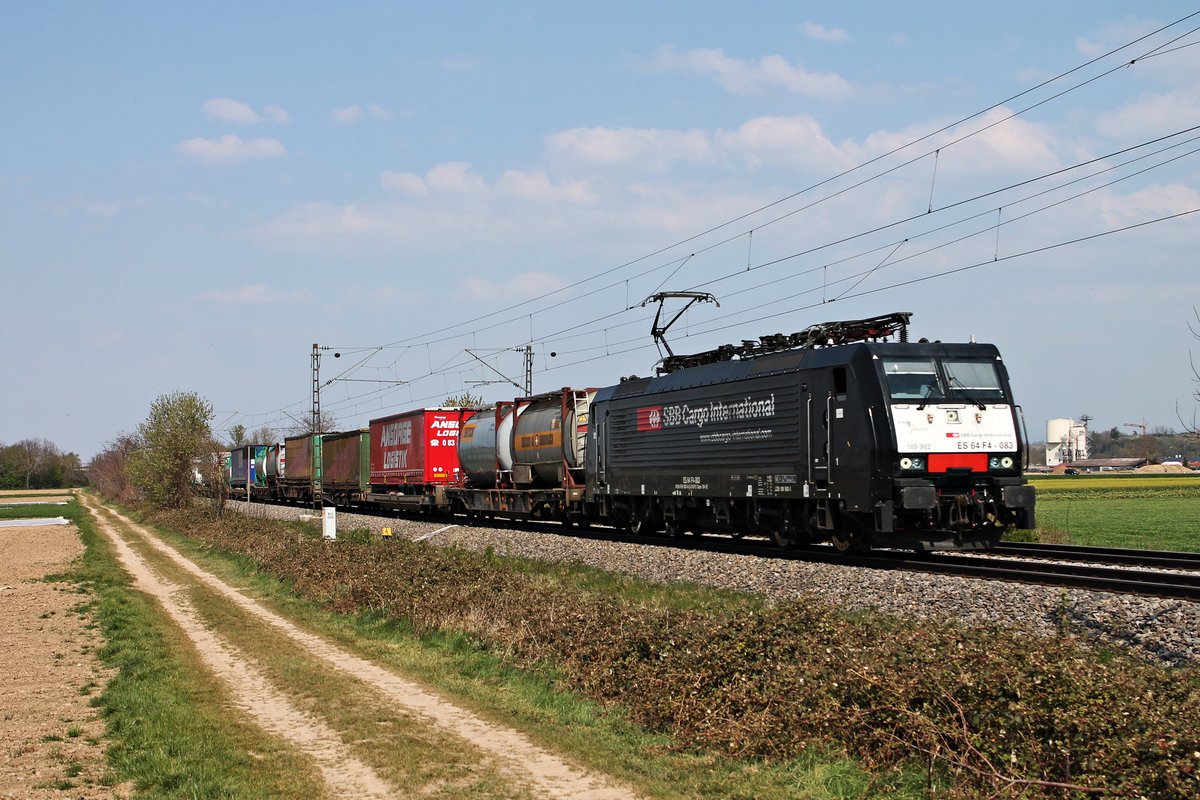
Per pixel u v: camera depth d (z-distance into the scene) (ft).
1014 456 69.15
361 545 89.10
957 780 26.76
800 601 41.19
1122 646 41.01
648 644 40.93
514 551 93.97
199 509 174.50
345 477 181.47
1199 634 40.42
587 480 105.29
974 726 28.37
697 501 88.69
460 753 33.50
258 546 107.55
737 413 81.30
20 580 96.68
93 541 148.77
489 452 129.08
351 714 38.86
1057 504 174.70
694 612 44.21
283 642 56.49
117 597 77.30
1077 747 26.03
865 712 30.53
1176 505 168.96
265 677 46.68
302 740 35.40
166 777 30.22
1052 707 27.86
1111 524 125.80
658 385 93.61
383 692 42.91
